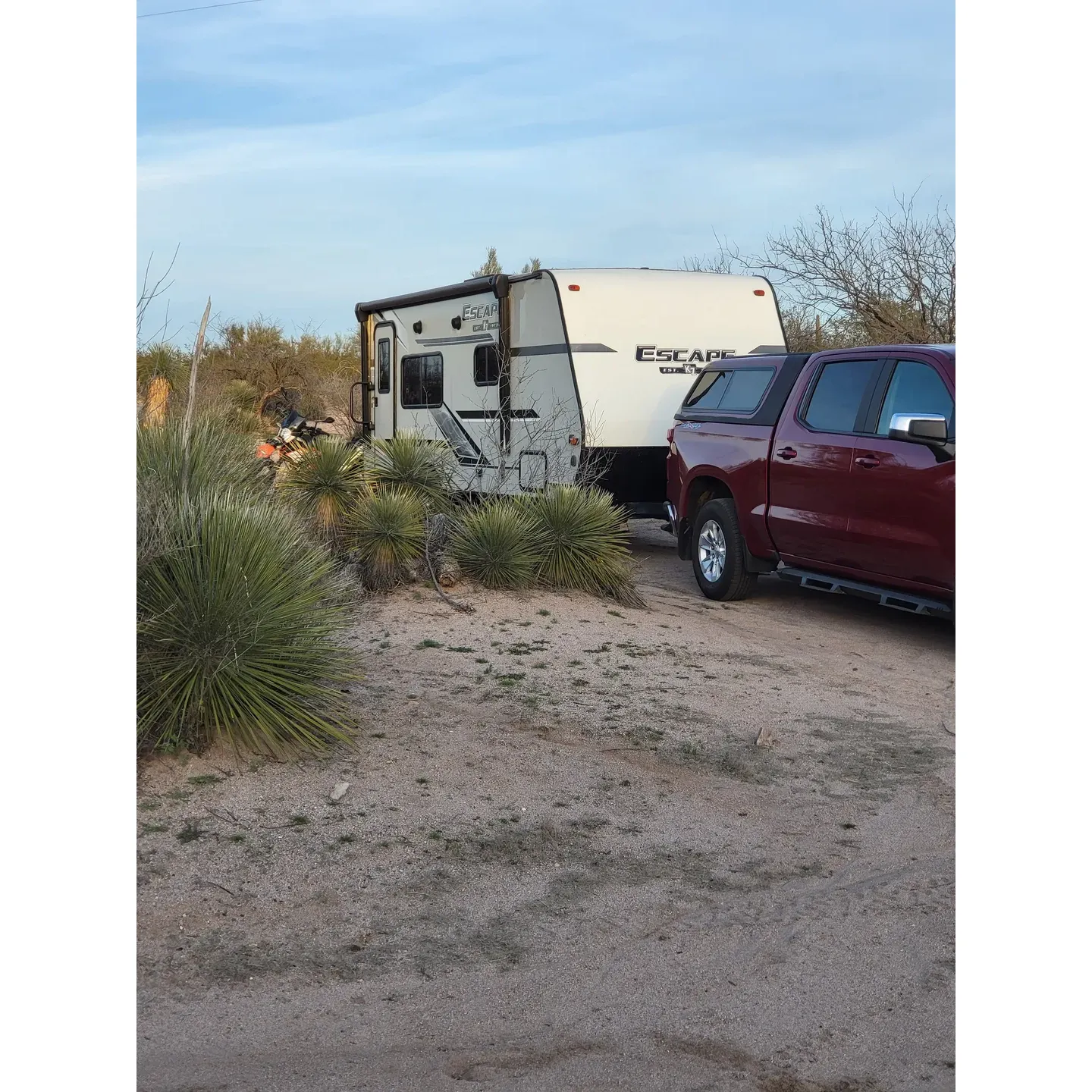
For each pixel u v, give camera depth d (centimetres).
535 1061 289
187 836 414
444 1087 276
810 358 859
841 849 430
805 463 821
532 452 1148
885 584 770
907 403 757
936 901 385
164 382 816
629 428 1102
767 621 852
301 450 1008
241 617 492
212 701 482
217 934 352
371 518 838
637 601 880
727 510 912
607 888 393
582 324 1095
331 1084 276
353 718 539
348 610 734
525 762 506
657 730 559
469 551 862
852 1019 311
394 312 1421
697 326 1144
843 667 711
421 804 455
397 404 1427
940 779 507
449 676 630
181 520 511
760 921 370
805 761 527
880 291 1669
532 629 748
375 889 386
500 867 406
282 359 2512
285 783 465
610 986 328
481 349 1228
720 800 477
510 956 345
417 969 336
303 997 319
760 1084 280
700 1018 311
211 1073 280
